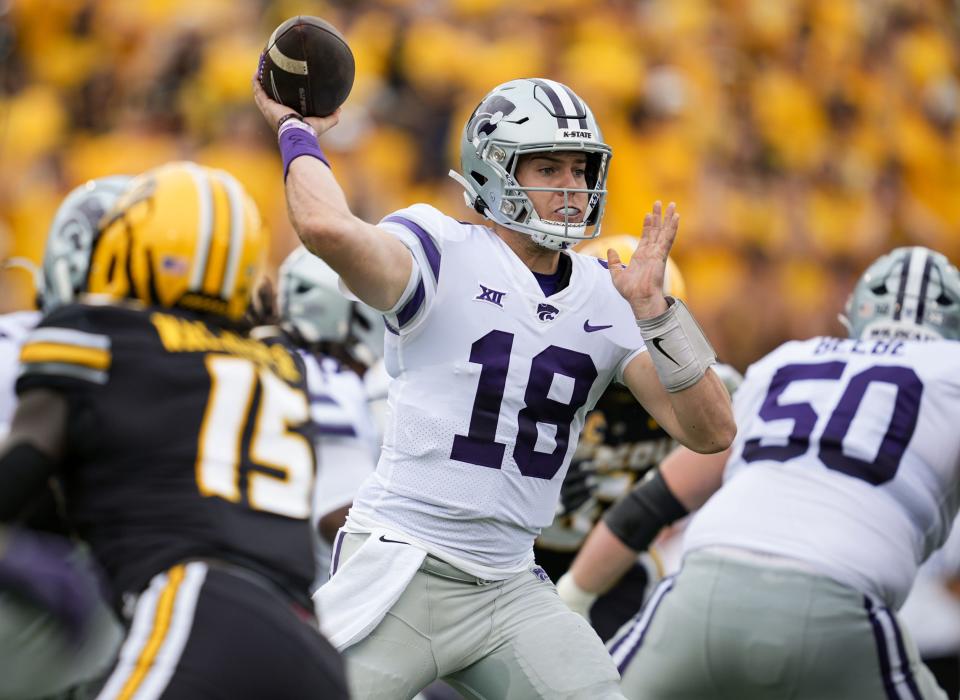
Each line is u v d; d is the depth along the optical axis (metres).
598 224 9.96
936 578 15.24
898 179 38.22
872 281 12.77
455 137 31.27
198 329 8.02
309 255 16.30
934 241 38.66
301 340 16.03
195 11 32.12
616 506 12.58
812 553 10.92
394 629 9.18
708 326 33.25
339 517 13.30
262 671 7.09
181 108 31.39
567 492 14.12
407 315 9.08
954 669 15.02
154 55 31.81
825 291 35.62
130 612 7.25
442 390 9.23
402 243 8.98
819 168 36.44
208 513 7.45
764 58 36.31
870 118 38.09
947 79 40.62
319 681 7.36
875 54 39.09
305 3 32.22
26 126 31.64
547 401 9.38
